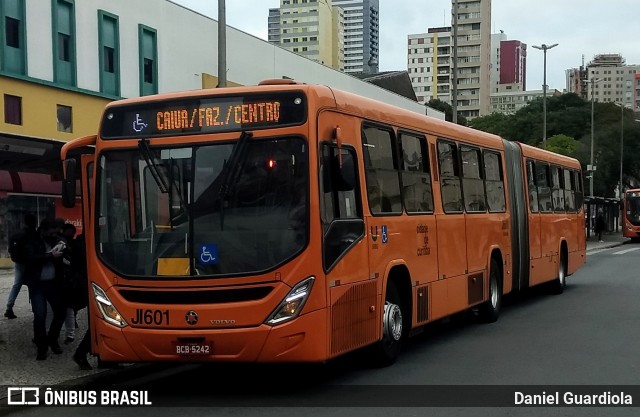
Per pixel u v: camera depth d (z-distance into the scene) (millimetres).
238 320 7418
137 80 28828
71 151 8484
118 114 8234
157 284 7656
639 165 67250
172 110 8023
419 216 10234
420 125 10609
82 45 26484
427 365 9508
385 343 9258
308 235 7504
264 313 7398
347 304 8086
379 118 9281
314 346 7477
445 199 11344
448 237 11297
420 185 10445
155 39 29594
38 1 24750
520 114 89375
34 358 9727
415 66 151125
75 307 9859
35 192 25250
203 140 7840
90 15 26797
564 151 69562
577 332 12281
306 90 7758
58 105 25594
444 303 11039
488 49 148000
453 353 10383
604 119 79000
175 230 7730
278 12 150250
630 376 8750
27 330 11508
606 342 11234
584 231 21547
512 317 14383
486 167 13523
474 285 12438
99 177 8172
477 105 146250
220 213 7652
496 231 13758
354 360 9617
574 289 20203
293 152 7637
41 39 24891
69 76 26125
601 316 14359
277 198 7590
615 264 30891
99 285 7977
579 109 83188
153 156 7945
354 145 8555
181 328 7523
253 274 7457
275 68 37875
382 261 8992
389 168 9461
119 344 7777
